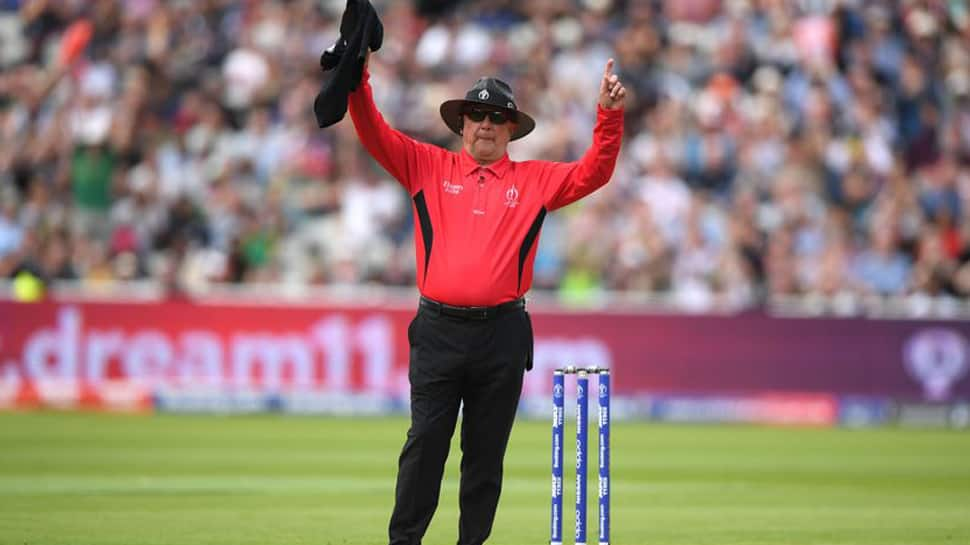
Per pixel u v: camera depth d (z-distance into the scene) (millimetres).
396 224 82062
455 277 25047
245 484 43281
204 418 67000
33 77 88500
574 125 88438
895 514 38250
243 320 69562
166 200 81375
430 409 25422
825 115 88188
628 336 71000
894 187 83562
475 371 25375
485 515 26219
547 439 60688
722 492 43438
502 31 93625
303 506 38031
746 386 71438
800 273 78062
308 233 81688
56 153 84062
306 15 92875
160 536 31703
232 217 79750
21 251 75000
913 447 59656
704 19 93938
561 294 78312
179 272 78500
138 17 92062
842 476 48438
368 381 70000
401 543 25656
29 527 32906
